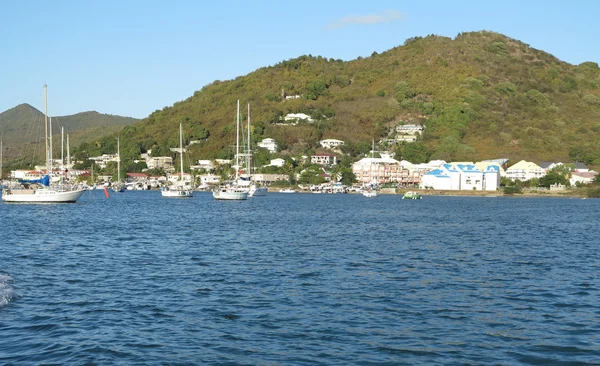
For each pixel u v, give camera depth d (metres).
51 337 26.94
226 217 106.62
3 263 47.78
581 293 37.25
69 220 94.44
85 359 24.12
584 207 155.00
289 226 87.31
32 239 66.00
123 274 43.09
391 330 28.48
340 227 86.19
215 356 24.64
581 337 27.59
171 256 52.84
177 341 26.53
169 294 36.09
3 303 32.91
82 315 30.80
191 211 124.31
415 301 34.59
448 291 37.59
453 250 58.62
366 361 24.22
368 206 154.62
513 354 25.20
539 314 31.80
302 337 27.25
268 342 26.48
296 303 33.84
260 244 62.72
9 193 133.38
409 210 136.38
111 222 92.06
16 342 26.17
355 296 35.81
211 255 53.62
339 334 27.75
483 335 27.81
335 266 47.34
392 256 53.69
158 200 177.62
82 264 47.75
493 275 43.72
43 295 35.47
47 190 135.00
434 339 27.14
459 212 129.00
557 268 47.38
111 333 27.66
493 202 188.25
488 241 67.56
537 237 72.88
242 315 31.02
